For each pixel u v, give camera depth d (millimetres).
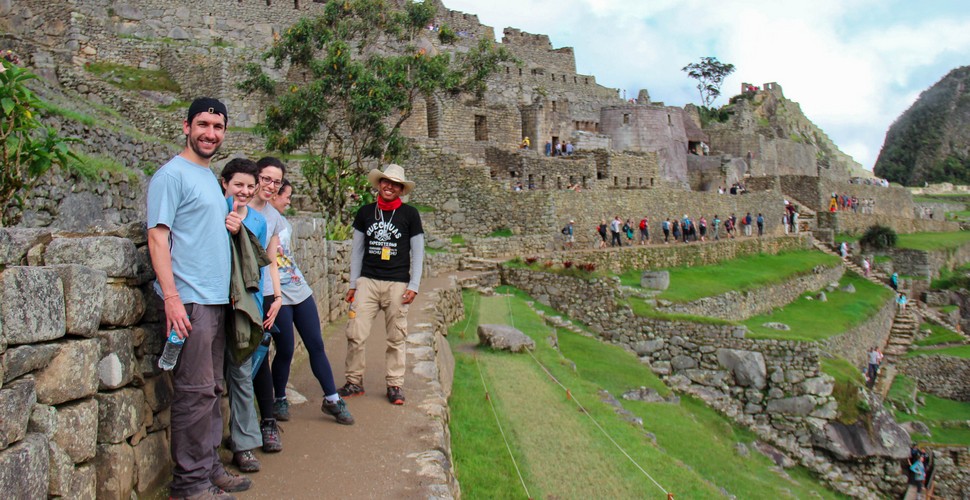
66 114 13477
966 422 25484
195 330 4930
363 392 8375
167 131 25359
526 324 20375
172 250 4957
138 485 4863
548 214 30422
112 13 33094
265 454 6230
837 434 19906
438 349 12523
